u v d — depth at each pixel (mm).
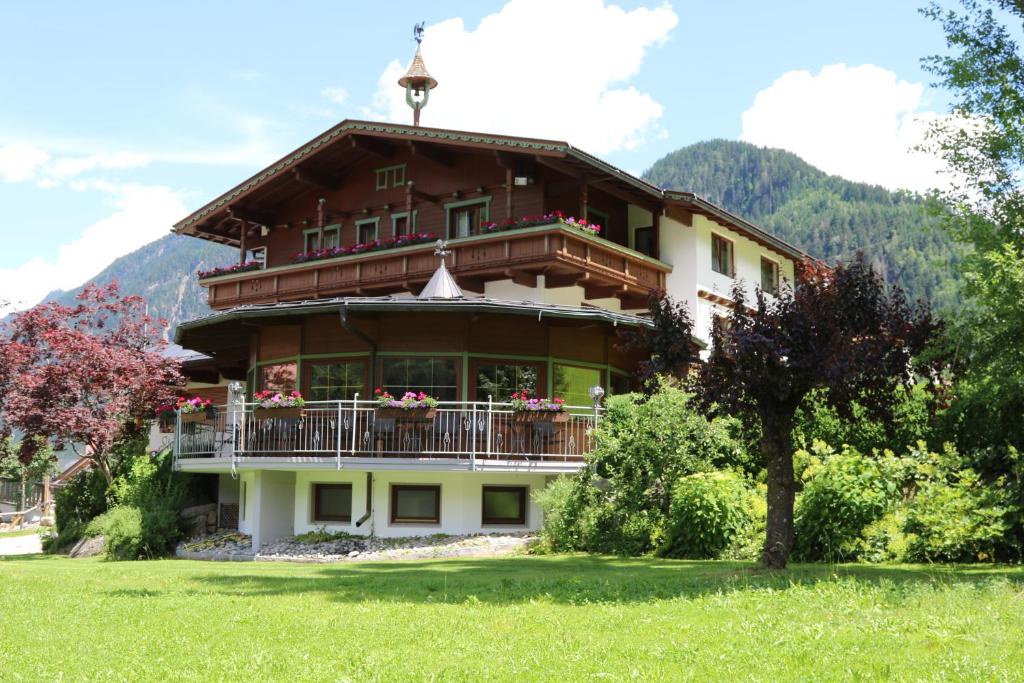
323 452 19188
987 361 12789
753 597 9656
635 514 16984
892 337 11602
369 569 15008
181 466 21719
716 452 17484
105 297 25672
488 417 18844
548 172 25562
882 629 7840
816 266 12297
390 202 28297
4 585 12734
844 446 15594
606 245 24688
